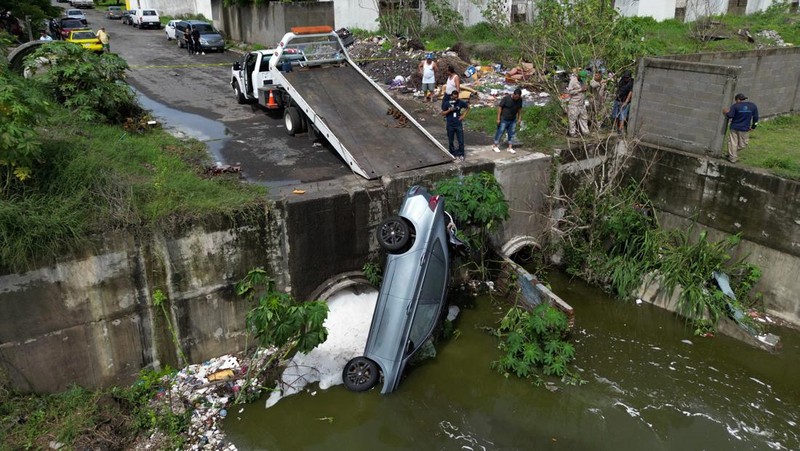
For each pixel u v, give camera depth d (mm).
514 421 8062
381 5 24828
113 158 9266
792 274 10086
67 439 7230
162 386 8430
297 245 9391
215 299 8836
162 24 37219
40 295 7461
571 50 16047
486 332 10000
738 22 24062
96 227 7637
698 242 10766
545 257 12406
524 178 11844
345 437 7754
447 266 9234
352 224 9906
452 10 23812
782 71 14875
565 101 13352
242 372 8789
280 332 7492
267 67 15180
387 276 8734
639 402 8406
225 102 17031
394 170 10711
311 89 12773
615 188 11883
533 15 21562
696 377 8953
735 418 8086
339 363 8977
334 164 11469
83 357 8016
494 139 12516
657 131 12203
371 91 13250
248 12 27859
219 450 7496
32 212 7301
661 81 11859
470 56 20234
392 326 8492
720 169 10922
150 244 8055
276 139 13250
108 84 12492
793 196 9836
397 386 8609
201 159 11414
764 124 14562
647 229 11289
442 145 12547
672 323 10367
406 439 7734
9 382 7559
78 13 38875
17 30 23812
